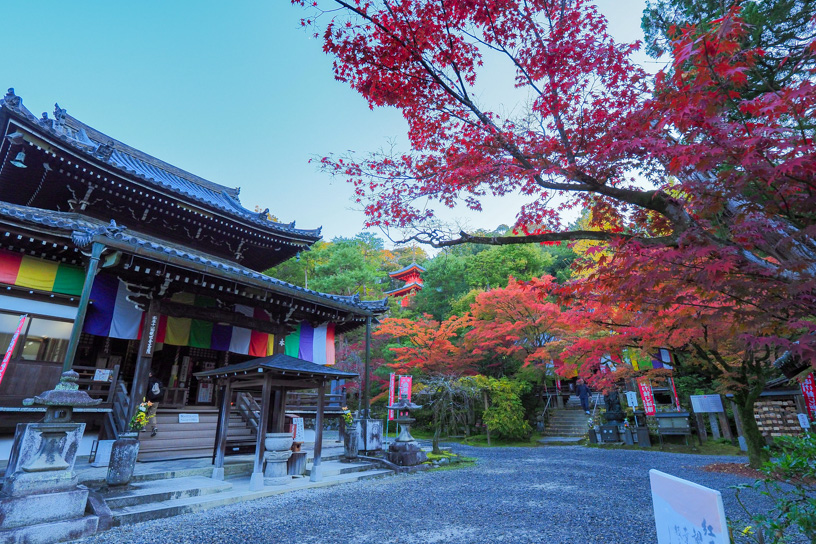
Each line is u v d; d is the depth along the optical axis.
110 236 8.16
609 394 18.08
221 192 19.73
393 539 5.01
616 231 4.47
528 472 10.14
